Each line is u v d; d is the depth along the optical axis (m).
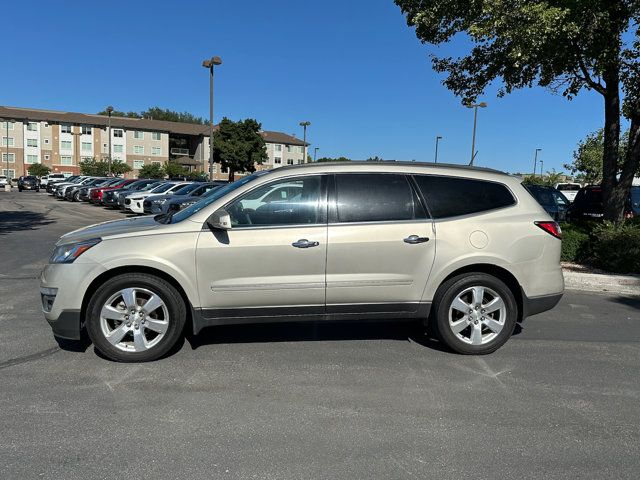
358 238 4.77
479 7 8.05
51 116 81.62
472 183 5.14
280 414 3.81
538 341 5.57
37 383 4.28
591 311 6.89
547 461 3.23
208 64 26.47
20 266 9.33
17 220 18.83
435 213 4.97
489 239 4.95
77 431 3.51
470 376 4.57
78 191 32.22
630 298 7.70
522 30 7.36
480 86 10.88
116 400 3.99
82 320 4.73
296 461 3.18
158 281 4.65
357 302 4.86
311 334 5.70
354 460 3.21
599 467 3.17
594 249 9.30
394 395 4.16
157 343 4.73
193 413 3.80
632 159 9.82
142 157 84.94
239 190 4.80
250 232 4.70
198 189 20.66
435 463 3.19
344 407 3.94
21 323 5.84
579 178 50.66
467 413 3.87
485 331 5.12
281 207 4.81
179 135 91.38
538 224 5.09
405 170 5.03
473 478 3.03
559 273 5.19
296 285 4.74
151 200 20.44
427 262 4.87
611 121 10.01
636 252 8.55
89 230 5.05
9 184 53.47
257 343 5.37
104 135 82.81
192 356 4.95
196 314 4.72
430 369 4.72
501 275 5.14
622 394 4.25
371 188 4.93
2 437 3.42
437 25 9.36
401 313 4.94
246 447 3.34
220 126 56.62
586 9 7.68
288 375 4.54
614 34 8.52
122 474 3.02
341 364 4.82
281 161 90.44
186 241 4.63
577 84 10.57
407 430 3.60
